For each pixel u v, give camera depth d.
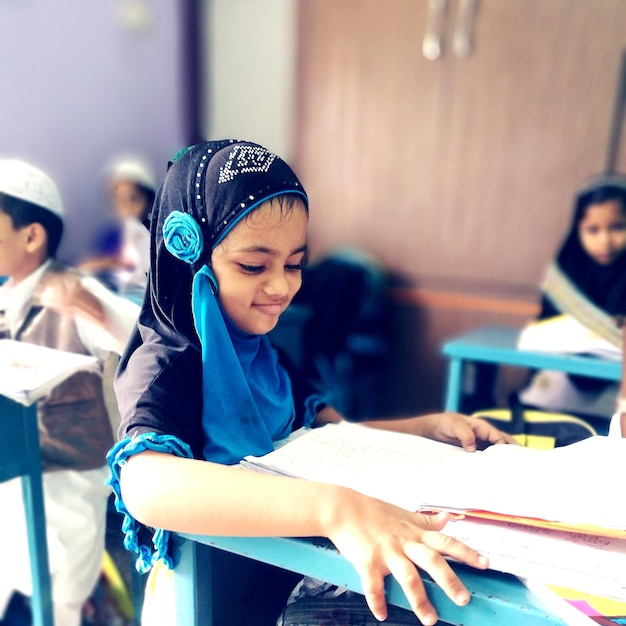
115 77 2.77
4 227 0.85
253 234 0.58
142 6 2.79
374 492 0.53
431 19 2.32
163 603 0.63
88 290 0.89
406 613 0.61
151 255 0.63
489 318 2.41
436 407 2.55
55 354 0.82
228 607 0.64
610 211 1.61
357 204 2.59
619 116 2.12
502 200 2.35
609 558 0.45
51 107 2.56
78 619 0.95
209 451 0.59
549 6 2.15
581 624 0.39
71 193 2.59
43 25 2.50
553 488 0.50
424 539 0.46
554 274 1.69
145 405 0.55
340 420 0.83
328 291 2.41
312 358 2.27
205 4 2.80
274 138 2.79
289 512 0.47
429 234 2.49
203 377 0.60
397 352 2.59
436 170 2.43
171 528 0.50
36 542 0.91
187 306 0.62
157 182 0.70
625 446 0.57
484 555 0.45
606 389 1.39
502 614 0.42
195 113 2.90
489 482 0.53
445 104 2.37
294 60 2.59
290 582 0.73
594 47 2.12
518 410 1.20
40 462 0.90
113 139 2.78
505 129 2.29
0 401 0.84
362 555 0.44
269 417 0.69
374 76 2.46
